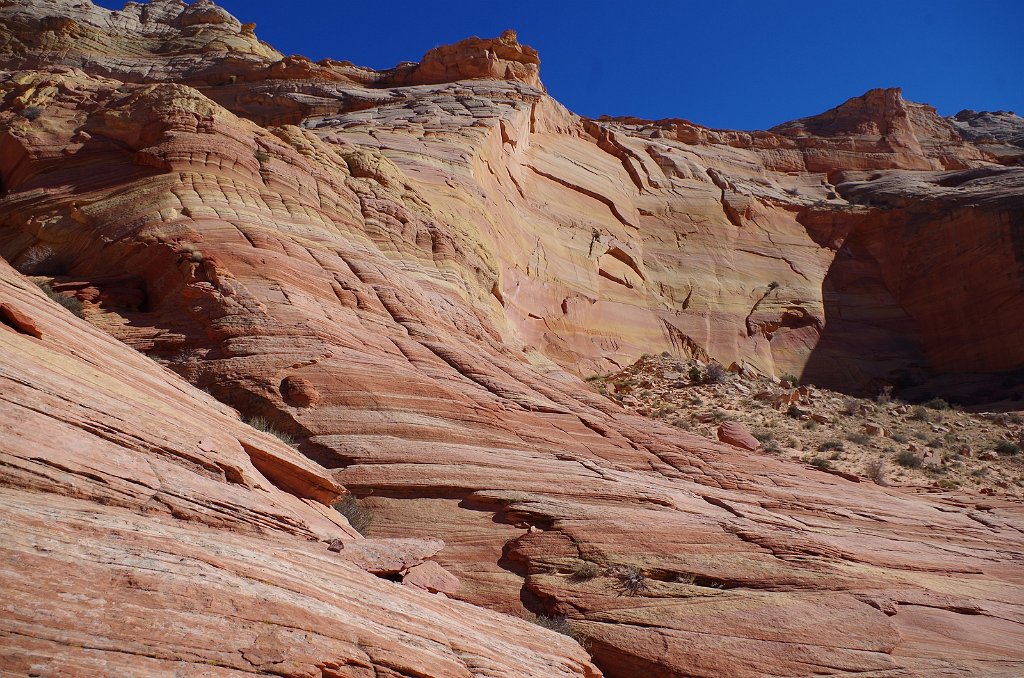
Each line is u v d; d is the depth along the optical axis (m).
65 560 4.45
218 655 4.50
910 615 10.16
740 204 46.09
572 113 46.78
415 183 24.59
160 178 16.50
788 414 25.33
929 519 14.52
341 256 17.12
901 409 29.77
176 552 5.12
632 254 39.31
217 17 57.00
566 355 30.78
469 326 19.48
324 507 8.80
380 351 14.55
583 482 12.30
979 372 40.62
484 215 27.72
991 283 41.62
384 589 6.66
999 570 12.62
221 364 12.68
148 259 14.95
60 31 51.97
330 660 4.98
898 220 46.91
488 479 11.87
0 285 7.06
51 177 17.73
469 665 6.18
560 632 9.34
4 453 5.04
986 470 21.59
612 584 10.12
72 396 6.02
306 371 12.91
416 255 20.50
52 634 3.99
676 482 13.64
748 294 41.97
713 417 23.81
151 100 18.77
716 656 9.07
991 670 9.34
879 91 60.53
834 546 11.70
